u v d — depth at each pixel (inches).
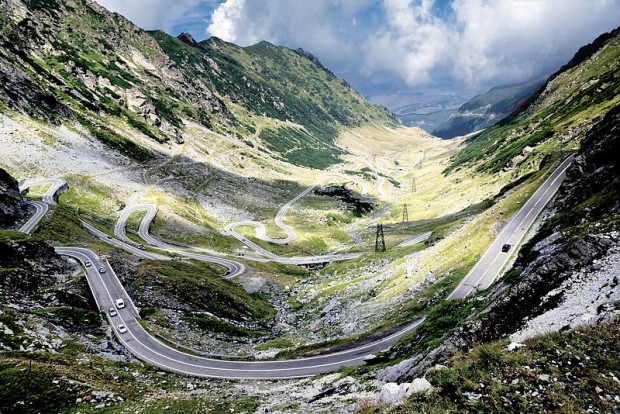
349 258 5964.6
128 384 1598.2
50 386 1341.0
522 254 1755.7
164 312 2918.3
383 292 3432.6
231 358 2309.3
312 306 3951.8
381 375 1323.8
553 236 1405.0
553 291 1016.2
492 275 2637.8
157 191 7519.7
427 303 2657.5
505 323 1058.1
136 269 3580.2
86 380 1480.1
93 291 2942.9
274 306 4234.7
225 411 1343.5
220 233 7126.0
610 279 890.1
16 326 1720.0
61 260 3184.1
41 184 5821.9
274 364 2208.4
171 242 5816.9
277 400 1449.3
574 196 2133.4
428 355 1125.7
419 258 3737.7
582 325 768.3
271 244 6998.0
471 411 623.2
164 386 1717.5
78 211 5575.8
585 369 642.8
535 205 3459.6
